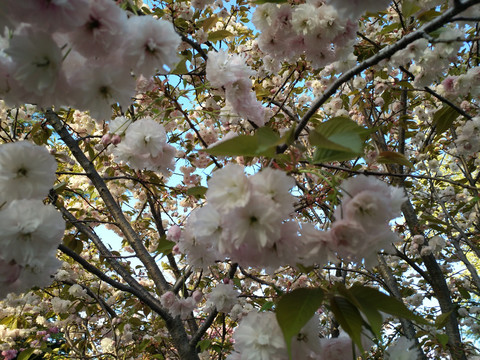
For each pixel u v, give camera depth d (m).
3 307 1.43
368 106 1.30
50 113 1.04
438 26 0.40
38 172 0.40
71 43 0.36
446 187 1.81
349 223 0.34
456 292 1.85
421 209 1.65
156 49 0.40
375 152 1.30
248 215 0.34
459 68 1.23
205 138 1.12
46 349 1.38
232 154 0.34
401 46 0.42
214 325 1.48
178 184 1.48
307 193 0.53
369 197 0.34
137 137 0.64
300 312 0.31
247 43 1.66
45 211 0.37
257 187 0.34
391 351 0.43
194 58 1.08
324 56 0.72
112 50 0.37
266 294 1.44
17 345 1.49
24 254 0.36
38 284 0.41
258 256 0.37
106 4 0.34
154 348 1.41
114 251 1.25
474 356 1.23
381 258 1.31
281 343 0.38
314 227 0.36
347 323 0.32
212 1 1.16
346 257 0.37
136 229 1.72
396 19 1.27
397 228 1.42
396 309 0.32
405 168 1.48
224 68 0.60
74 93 0.38
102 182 1.02
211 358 1.51
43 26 0.32
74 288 1.26
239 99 0.61
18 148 0.39
